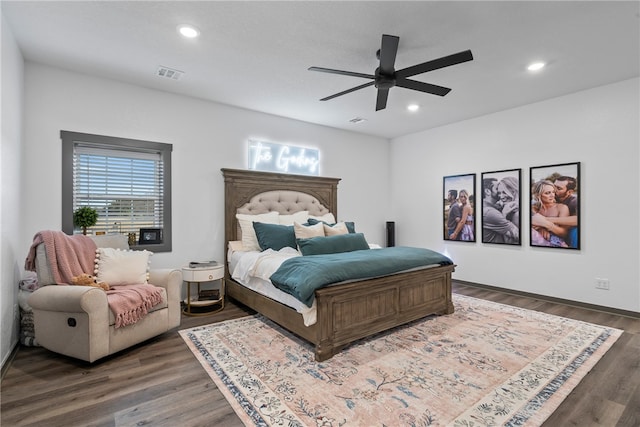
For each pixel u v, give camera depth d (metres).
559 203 3.96
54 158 3.16
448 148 5.21
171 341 2.82
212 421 1.75
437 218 5.40
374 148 5.97
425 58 2.95
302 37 2.63
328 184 5.18
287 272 2.78
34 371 2.28
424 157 5.59
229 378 2.19
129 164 3.69
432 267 3.43
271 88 3.70
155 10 2.28
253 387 2.08
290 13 2.31
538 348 2.65
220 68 3.20
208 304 3.64
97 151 3.49
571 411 1.82
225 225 4.20
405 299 3.14
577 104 3.81
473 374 2.23
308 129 5.08
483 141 4.75
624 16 2.32
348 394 2.00
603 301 3.64
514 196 4.39
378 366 2.36
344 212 5.54
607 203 3.62
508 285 4.49
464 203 4.99
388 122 5.09
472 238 4.89
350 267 2.73
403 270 3.10
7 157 2.41
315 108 4.39
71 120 3.25
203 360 2.46
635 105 3.42
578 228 3.81
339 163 5.47
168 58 3.00
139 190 3.75
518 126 4.35
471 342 2.78
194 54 2.92
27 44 2.74
